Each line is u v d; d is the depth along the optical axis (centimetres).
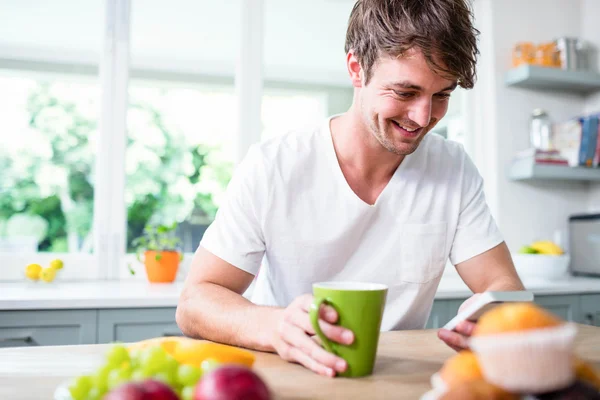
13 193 225
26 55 219
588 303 203
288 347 72
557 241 254
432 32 81
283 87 237
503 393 40
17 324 151
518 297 63
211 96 231
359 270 109
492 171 250
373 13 88
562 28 266
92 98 222
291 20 238
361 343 65
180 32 228
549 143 248
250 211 103
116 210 212
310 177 107
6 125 220
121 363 53
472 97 256
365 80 92
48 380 63
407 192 110
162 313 163
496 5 253
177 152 228
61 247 228
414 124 89
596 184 260
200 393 40
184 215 229
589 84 251
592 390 40
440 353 79
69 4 219
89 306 155
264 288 117
